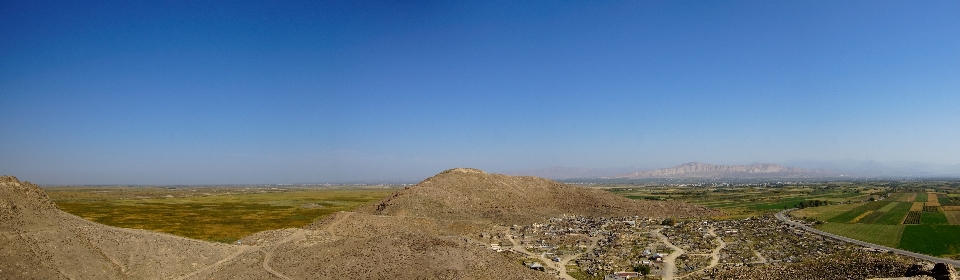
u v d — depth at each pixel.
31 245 93.38
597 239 182.50
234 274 105.12
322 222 179.00
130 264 100.88
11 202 106.69
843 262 126.31
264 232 151.00
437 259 111.81
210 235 179.62
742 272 127.94
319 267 109.62
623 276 127.00
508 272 112.69
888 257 146.38
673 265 141.00
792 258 149.00
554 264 140.88
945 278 98.88
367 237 149.88
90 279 91.12
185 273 104.38
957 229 197.88
